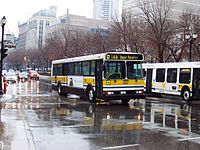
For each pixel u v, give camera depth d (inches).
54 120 556.4
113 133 446.9
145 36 1588.3
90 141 394.3
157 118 598.2
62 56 2497.5
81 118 587.5
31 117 582.9
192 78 965.2
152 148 362.3
